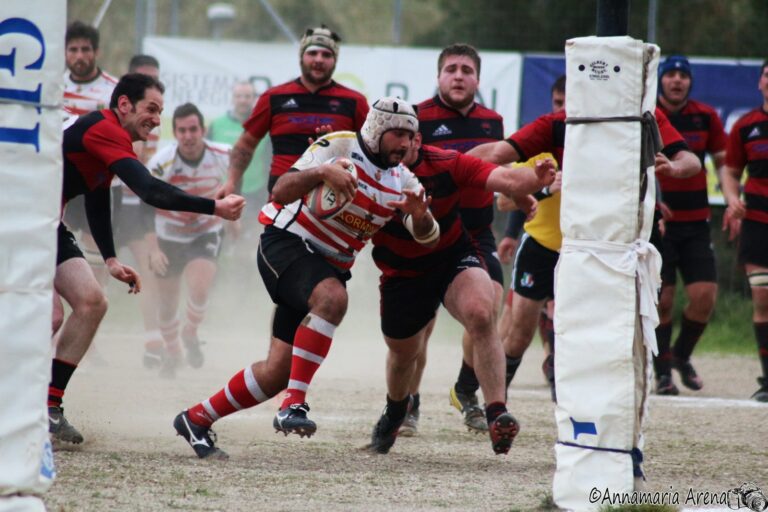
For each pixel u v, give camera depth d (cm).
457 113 2841
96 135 2194
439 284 2239
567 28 6612
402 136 2053
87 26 3841
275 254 2134
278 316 2191
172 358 3669
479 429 2753
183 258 3831
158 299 3853
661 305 3744
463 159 2156
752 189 3738
